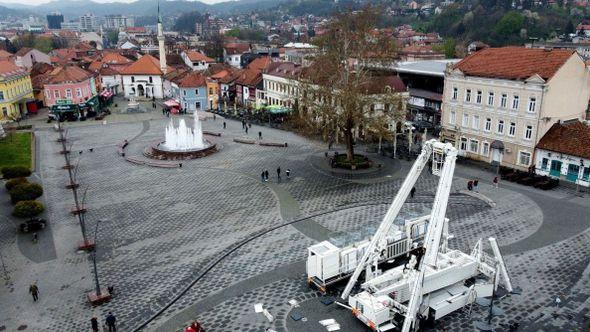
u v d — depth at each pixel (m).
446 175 29.47
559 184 53.59
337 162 62.56
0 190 56.59
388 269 34.78
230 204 50.00
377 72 65.56
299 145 75.75
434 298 29.66
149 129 92.00
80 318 30.95
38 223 44.75
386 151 69.62
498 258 30.36
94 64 159.12
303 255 38.09
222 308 31.25
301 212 47.22
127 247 40.69
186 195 53.22
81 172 63.31
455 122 66.06
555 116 56.94
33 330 29.88
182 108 114.06
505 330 27.95
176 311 31.20
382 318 27.45
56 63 164.88
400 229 36.56
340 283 33.41
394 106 61.31
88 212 48.75
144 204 50.66
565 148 53.94
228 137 82.81
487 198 49.09
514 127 58.62
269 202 50.31
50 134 88.25
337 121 60.81
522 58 59.47
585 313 29.41
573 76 56.81
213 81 118.44
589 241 39.09
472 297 29.95
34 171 64.25
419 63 91.25
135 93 139.38
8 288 34.81
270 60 119.31
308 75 68.38
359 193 52.38
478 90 61.75
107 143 80.12
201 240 41.53
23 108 108.75
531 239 39.66
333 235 41.53
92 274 36.47
